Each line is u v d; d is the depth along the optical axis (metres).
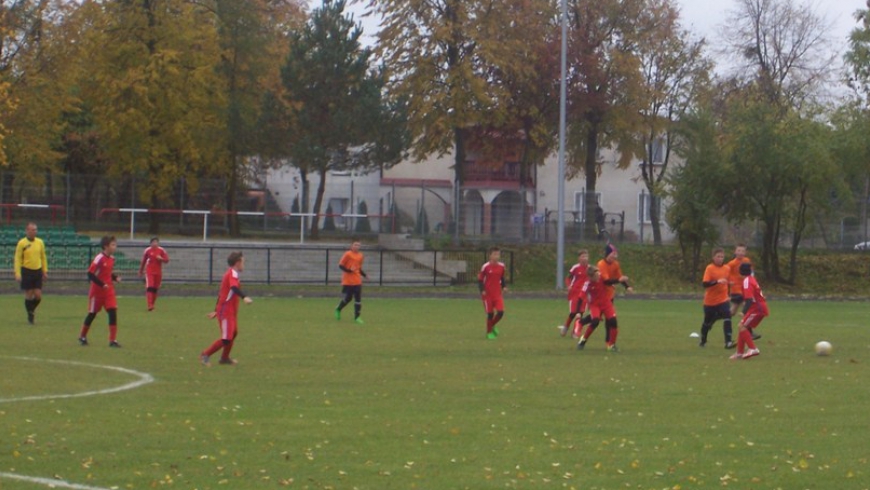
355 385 14.84
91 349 19.03
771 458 10.02
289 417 12.02
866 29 49.88
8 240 42.91
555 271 46.50
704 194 46.69
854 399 13.83
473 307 33.34
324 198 55.69
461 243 48.00
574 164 58.56
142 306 30.88
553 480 9.07
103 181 50.16
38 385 14.33
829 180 46.59
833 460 9.95
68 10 49.16
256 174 61.09
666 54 57.41
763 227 49.88
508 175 68.75
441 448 10.34
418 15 48.50
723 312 20.95
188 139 50.47
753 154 46.12
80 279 39.19
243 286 40.00
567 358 18.81
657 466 9.65
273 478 9.02
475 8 48.25
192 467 9.38
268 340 21.50
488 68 50.06
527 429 11.43
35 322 24.58
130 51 50.53
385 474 9.20
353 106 49.81
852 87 50.34
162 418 11.83
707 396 14.03
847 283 47.81
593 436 11.06
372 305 33.94
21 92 47.69
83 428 11.12
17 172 50.38
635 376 16.17
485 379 15.65
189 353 18.67
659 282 46.56
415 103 48.88
